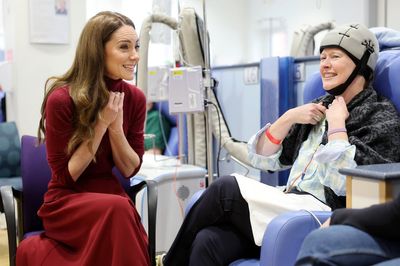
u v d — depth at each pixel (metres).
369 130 1.86
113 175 2.14
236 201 1.89
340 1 5.10
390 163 1.68
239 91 3.84
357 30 1.97
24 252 1.95
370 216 1.29
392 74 2.00
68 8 4.00
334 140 1.82
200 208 1.94
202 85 2.97
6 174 3.63
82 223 1.87
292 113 2.08
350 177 1.52
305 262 1.27
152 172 2.89
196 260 1.84
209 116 3.07
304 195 1.95
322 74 2.04
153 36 3.67
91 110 1.95
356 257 1.26
